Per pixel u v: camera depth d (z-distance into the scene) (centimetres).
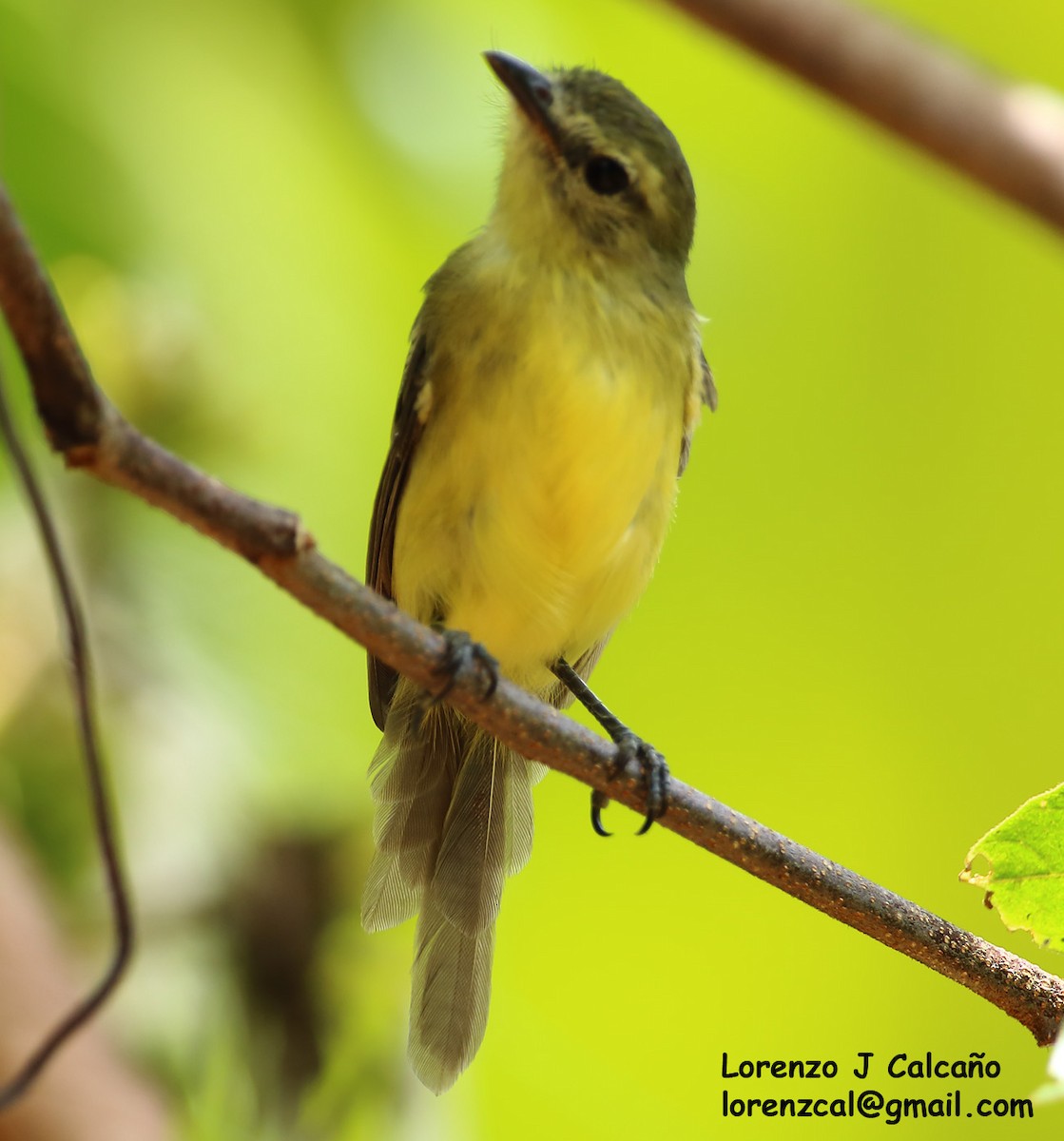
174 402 903
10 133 858
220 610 870
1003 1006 740
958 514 1366
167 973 809
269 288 923
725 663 1310
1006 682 1386
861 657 1333
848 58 790
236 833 834
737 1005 1306
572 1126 1041
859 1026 1334
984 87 782
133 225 893
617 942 1294
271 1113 820
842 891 741
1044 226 774
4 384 530
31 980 580
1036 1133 1382
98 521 862
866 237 1220
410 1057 877
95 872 816
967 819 1388
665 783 749
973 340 1345
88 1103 560
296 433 929
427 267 969
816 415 1283
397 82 941
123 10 884
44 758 822
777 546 1308
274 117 917
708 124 1070
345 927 859
